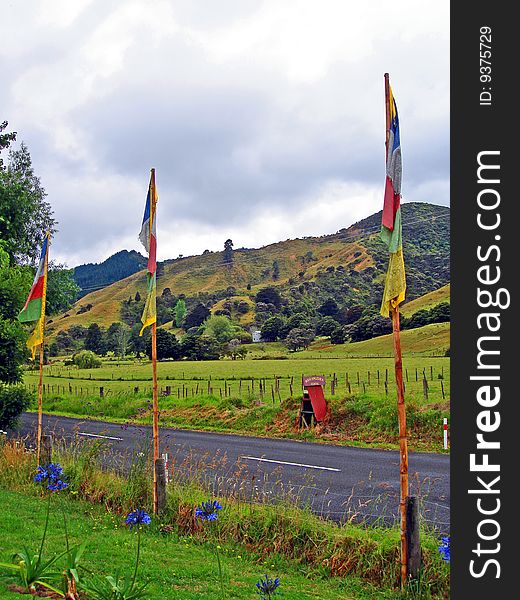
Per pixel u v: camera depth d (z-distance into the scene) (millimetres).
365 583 8016
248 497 11227
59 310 38188
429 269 165750
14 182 34438
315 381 23734
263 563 8602
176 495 10648
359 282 179125
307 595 7234
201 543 9227
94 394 41875
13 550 7656
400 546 8164
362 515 10859
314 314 143875
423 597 7465
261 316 153250
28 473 12414
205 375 55844
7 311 19906
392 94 7777
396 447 19453
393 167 7754
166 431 24922
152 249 10797
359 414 22672
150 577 7156
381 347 81250
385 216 7684
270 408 25938
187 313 169750
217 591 6938
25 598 5652
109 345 119750
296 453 18453
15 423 20125
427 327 89750
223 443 20984
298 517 9383
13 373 20016
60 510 10406
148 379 54188
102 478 11703
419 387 35250
